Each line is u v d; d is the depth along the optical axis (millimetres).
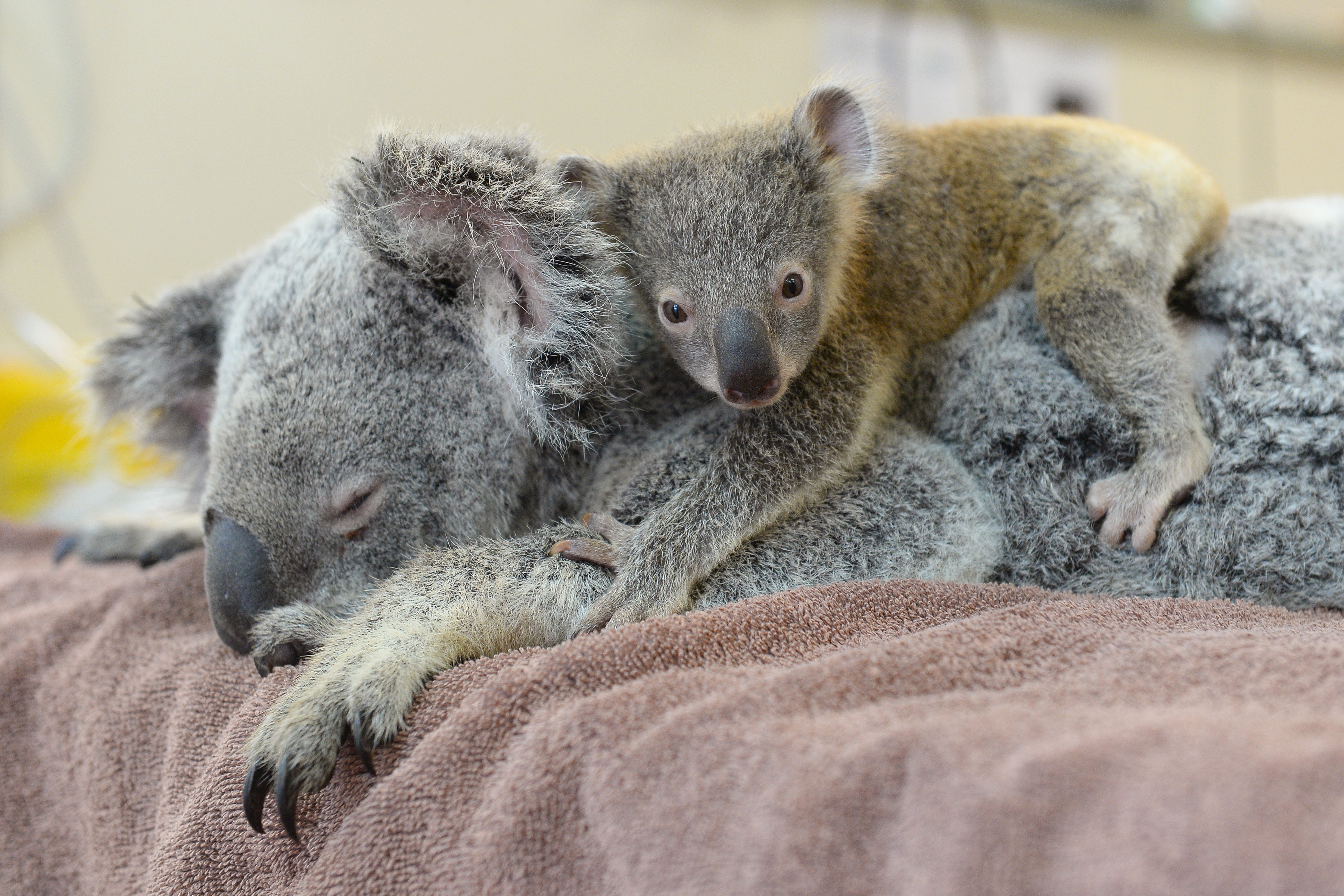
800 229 604
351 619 532
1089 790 382
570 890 432
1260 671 443
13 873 582
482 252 545
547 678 470
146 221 1271
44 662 607
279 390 537
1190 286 605
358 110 1325
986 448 593
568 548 549
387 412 539
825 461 571
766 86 1475
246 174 1296
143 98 1256
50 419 1067
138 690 562
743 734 424
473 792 455
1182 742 390
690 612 537
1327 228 613
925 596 518
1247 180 1787
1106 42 1455
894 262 624
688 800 416
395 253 542
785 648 493
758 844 401
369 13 1320
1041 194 621
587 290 553
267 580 532
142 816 542
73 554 754
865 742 409
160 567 660
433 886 447
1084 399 580
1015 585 573
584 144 1409
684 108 1450
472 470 551
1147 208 604
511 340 549
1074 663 462
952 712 425
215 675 546
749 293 587
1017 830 379
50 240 1243
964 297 621
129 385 631
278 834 486
